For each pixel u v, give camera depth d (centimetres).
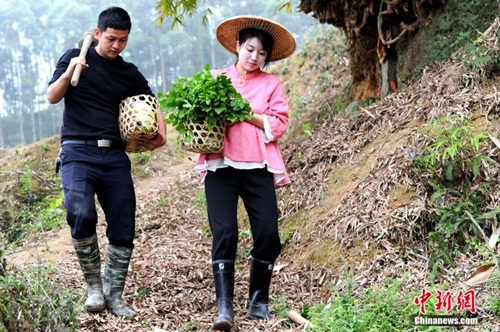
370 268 385
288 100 1203
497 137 408
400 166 433
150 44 5400
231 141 364
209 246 562
